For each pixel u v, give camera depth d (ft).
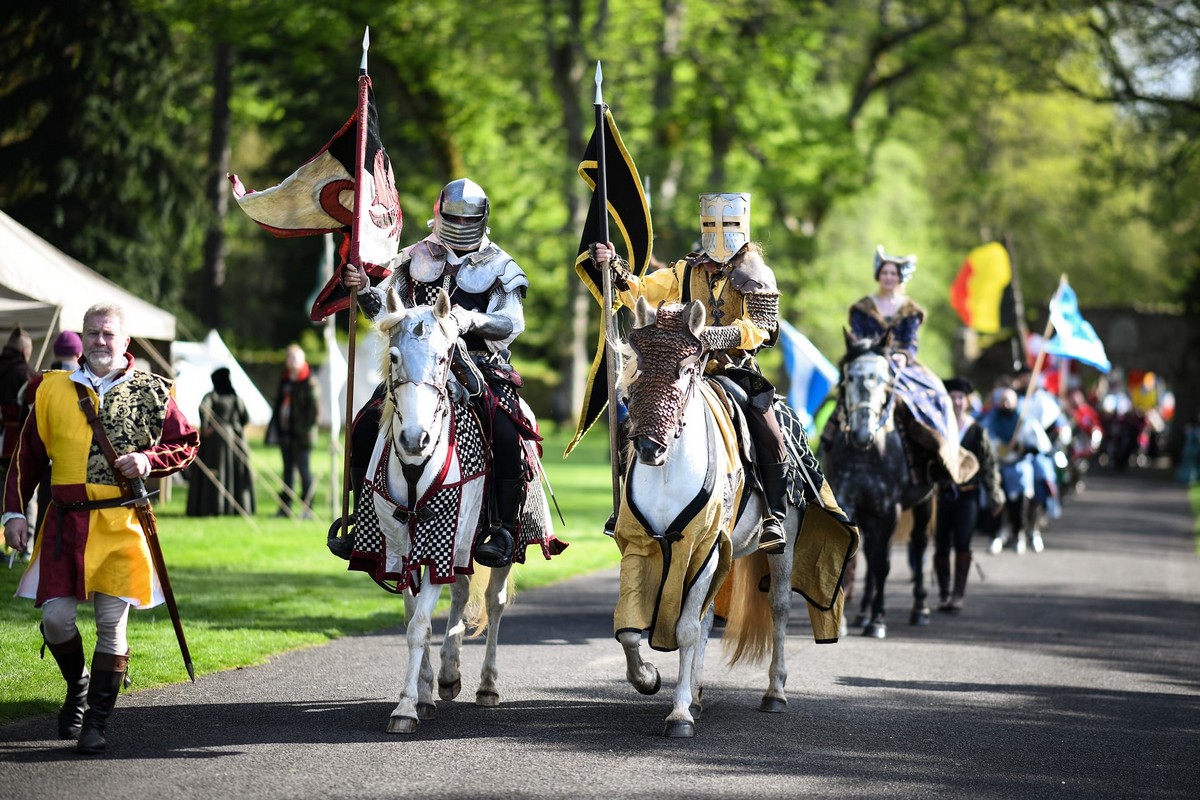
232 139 269.44
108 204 163.63
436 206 42.19
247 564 73.92
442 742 37.58
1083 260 324.60
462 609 42.52
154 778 32.99
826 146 201.16
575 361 234.17
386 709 41.50
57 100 157.69
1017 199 311.06
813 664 52.90
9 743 35.86
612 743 38.24
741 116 197.98
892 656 55.42
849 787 34.42
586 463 175.94
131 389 35.73
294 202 42.96
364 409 41.04
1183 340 305.53
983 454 72.90
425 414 36.42
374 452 38.96
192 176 178.40
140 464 34.96
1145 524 138.62
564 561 85.20
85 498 35.06
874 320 64.69
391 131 233.76
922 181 299.38
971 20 213.05
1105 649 59.16
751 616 44.60
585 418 44.14
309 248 261.65
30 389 35.88
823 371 112.06
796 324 227.40
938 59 213.87
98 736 35.06
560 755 36.60
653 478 38.14
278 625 56.18
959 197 256.32
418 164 238.68
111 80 162.71
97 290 81.10
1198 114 205.16
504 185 210.79
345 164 42.52
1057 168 310.65
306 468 100.58
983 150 291.99
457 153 207.51
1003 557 100.94
